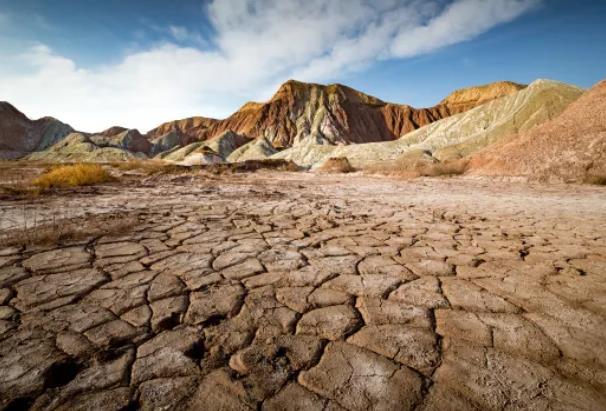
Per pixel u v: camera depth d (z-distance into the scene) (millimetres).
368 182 15070
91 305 2180
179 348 1716
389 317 2061
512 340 1813
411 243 3852
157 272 2797
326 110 158250
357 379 1496
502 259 3240
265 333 1871
